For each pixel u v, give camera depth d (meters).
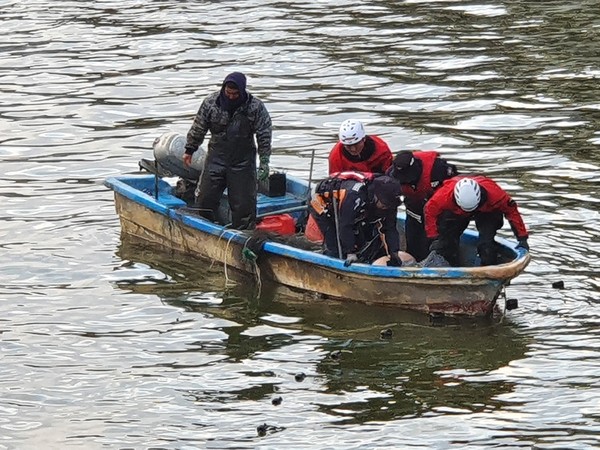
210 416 35.88
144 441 34.62
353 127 43.06
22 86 71.44
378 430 34.78
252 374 38.31
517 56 73.75
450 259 42.62
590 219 49.78
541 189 53.38
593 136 60.09
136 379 38.16
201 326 41.78
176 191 49.78
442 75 70.62
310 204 44.16
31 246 48.91
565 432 34.38
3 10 89.12
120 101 68.25
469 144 59.66
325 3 88.00
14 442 34.69
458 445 33.91
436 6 86.25
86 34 82.12
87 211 52.81
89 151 60.59
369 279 42.09
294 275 44.25
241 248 45.25
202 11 87.00
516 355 38.94
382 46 76.81
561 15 82.69
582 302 42.47
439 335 40.53
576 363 38.28
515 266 40.28
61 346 40.38
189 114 65.81
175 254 48.12
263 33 80.56
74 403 36.78
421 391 36.94
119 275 46.12
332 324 41.69
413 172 42.44
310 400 36.59
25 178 57.03
